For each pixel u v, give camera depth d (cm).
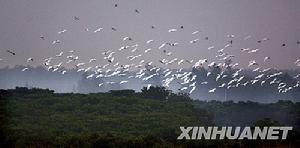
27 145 11212
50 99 16425
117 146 11200
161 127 13650
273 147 11119
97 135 11700
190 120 14688
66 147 11131
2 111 14462
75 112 15475
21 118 14325
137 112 15662
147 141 11512
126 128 13725
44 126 13525
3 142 11519
